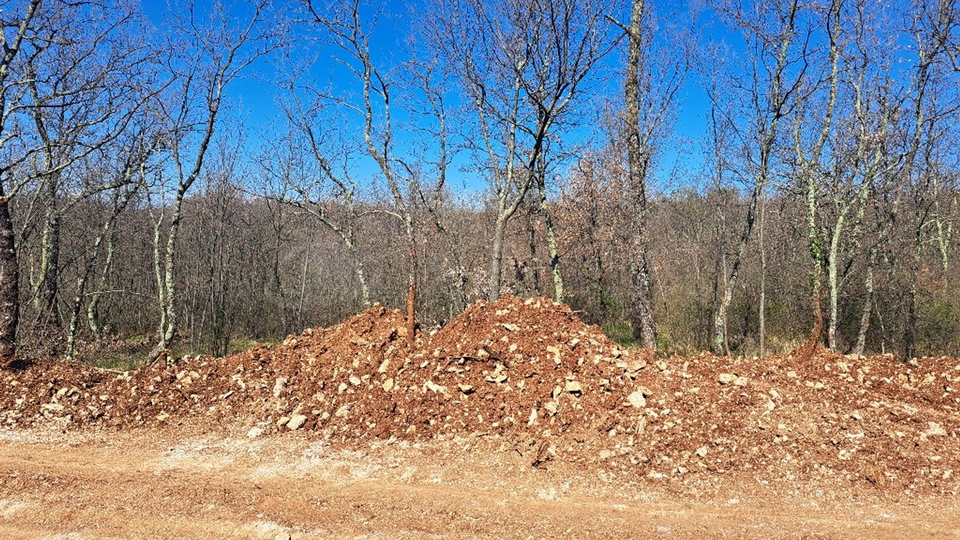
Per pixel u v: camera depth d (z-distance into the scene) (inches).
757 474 186.9
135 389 265.6
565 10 331.3
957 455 189.9
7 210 315.9
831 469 186.7
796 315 512.1
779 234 529.7
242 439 227.5
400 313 313.9
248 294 647.1
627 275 550.9
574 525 159.8
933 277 520.7
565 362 249.6
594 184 567.2
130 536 155.9
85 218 558.3
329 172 475.5
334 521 163.0
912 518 160.2
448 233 549.6
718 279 490.3
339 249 688.4
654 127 499.8
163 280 647.1
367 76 401.1
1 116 324.2
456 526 159.9
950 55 360.2
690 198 594.2
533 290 576.7
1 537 156.8
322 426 234.2
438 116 463.8
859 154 384.2
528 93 351.9
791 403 226.4
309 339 309.4
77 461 208.7
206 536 155.3
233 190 558.9
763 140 404.2
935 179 447.2
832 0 359.9
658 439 206.8
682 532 155.3
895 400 235.5
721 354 458.9
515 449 207.8
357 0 386.9
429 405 234.8
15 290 313.0
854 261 452.1
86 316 586.2
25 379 280.8
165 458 211.2
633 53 402.9
